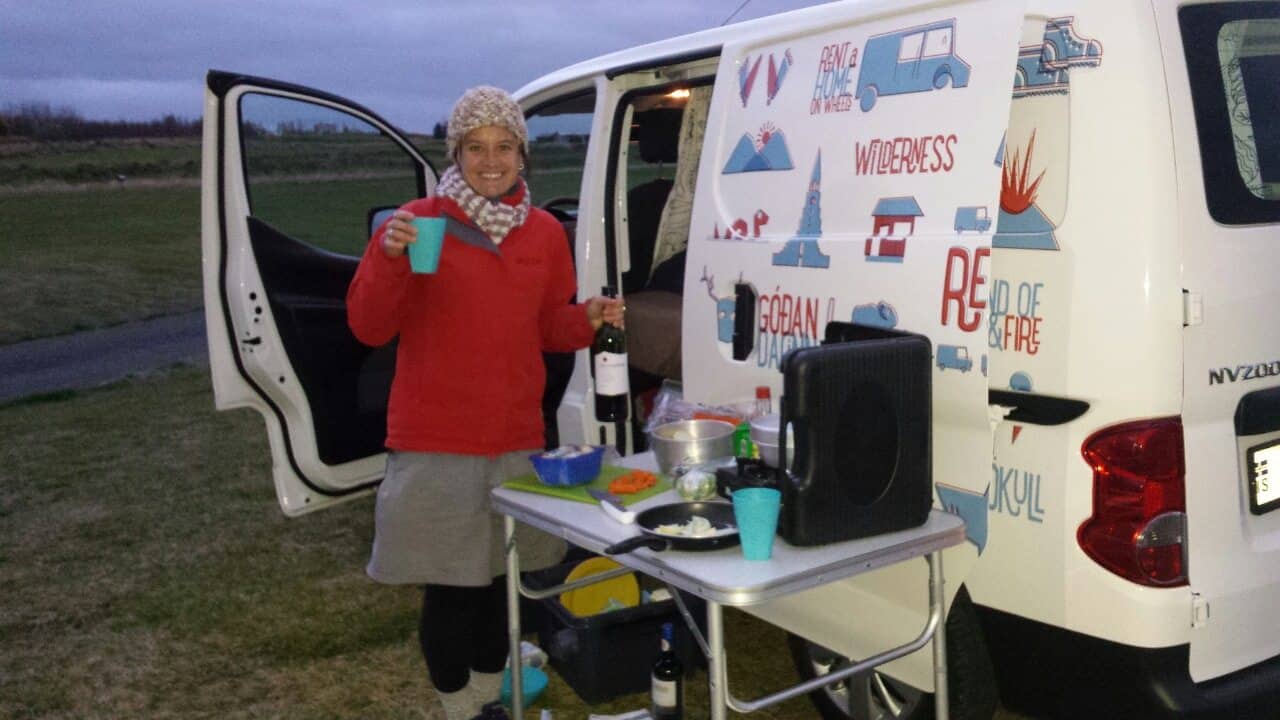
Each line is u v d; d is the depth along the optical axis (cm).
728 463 259
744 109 301
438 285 265
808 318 270
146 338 1338
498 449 272
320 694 365
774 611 290
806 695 341
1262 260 227
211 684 375
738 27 320
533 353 280
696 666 352
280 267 386
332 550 514
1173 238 213
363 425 416
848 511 213
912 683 251
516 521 271
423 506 270
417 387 270
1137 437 216
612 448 384
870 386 212
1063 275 222
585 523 230
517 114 265
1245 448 233
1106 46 216
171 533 552
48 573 498
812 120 275
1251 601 231
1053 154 225
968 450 234
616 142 391
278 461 399
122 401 937
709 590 194
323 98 394
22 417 878
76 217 2517
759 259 287
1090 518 222
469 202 263
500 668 305
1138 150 213
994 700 253
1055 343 224
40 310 1534
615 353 289
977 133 228
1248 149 229
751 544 204
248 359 379
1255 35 235
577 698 354
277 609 440
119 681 380
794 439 209
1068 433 225
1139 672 222
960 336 228
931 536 220
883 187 250
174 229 2416
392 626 419
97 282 1789
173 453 737
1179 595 221
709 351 308
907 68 248
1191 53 220
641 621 333
